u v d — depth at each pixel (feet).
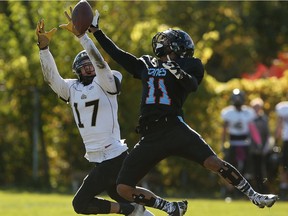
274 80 220.23
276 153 183.83
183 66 79.92
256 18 333.42
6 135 227.81
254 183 179.63
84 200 87.30
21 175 229.25
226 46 334.03
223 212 130.72
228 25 327.47
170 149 78.89
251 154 179.42
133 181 79.71
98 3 217.56
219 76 336.49
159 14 302.86
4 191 195.72
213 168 78.43
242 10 335.06
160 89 79.66
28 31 216.54
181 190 209.36
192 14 322.34
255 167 180.04
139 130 80.18
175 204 81.25
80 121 87.97
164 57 81.66
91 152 87.92
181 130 78.89
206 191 207.00
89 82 88.02
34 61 214.07
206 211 132.46
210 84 212.02
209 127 210.18
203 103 208.74
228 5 332.80
